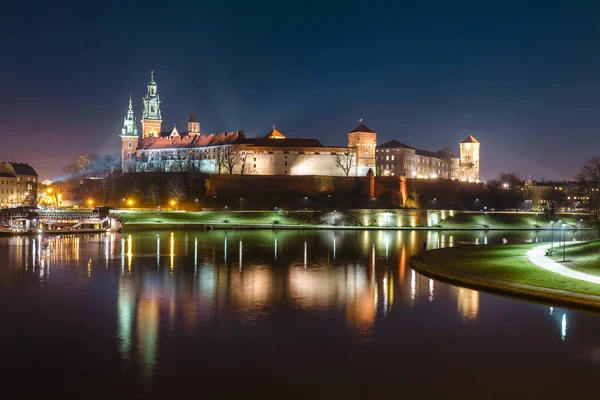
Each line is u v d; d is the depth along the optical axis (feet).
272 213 594.24
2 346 132.77
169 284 210.59
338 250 338.34
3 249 323.57
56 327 148.46
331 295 189.57
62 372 116.88
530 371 118.62
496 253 276.41
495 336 141.79
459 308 168.55
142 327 148.87
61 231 444.55
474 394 107.65
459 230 556.92
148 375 115.44
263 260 284.20
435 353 129.39
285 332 144.97
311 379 113.91
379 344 135.74
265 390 108.58
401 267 259.19
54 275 229.45
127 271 241.96
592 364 122.72
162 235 435.94
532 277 199.41
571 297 167.32
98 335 141.28
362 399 105.09
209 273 238.48
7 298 183.62
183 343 135.44
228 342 136.46
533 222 613.93
